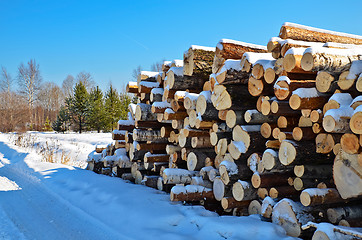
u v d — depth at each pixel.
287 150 3.50
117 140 7.79
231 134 4.82
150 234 3.61
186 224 3.88
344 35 4.52
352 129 2.64
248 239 3.21
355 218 3.25
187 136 5.20
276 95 3.57
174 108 5.53
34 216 4.70
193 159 5.20
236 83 4.48
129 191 5.49
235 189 4.22
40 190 6.43
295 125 3.82
